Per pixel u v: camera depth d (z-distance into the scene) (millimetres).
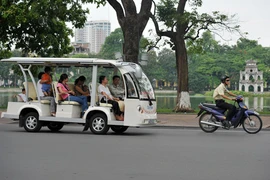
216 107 19500
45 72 19266
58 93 18719
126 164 11117
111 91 18969
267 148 14055
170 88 121688
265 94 123438
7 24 35812
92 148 13812
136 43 28531
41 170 10336
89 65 18734
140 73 18188
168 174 9984
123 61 19016
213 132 19625
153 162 11422
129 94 18062
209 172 10211
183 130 20766
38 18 34594
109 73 19547
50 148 13719
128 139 16359
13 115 19219
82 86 19406
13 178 9516
